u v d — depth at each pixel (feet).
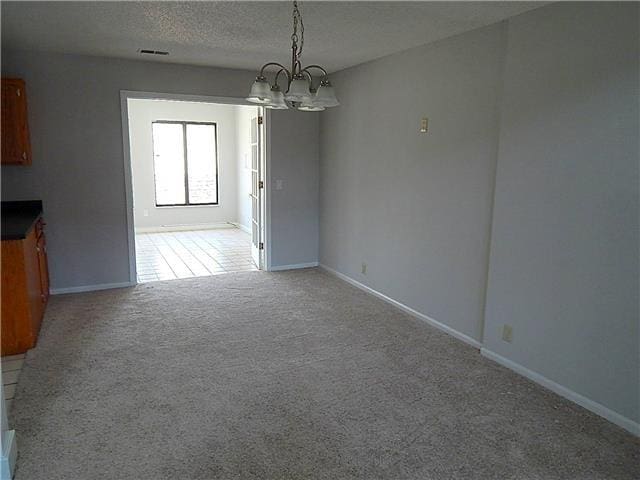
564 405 8.89
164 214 28.25
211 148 29.04
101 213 15.57
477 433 7.97
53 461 7.08
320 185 18.93
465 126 11.40
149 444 7.54
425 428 8.10
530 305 9.78
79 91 14.62
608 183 8.10
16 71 13.83
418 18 10.03
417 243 13.42
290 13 9.70
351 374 10.08
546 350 9.52
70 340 11.62
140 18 10.29
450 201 12.07
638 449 7.59
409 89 13.23
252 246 20.76
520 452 7.47
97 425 8.03
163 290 16.01
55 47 13.33
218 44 12.72
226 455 7.31
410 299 13.91
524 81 9.50
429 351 11.32
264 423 8.20
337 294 15.81
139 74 15.26
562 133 8.81
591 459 7.32
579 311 8.79
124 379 9.68
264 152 17.95
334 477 6.85
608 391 8.38
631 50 7.60
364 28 10.90
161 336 11.99
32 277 11.53
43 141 14.42
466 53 11.20
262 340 11.85
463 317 11.96
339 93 16.85
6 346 10.72
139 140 26.91
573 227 8.76
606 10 7.91
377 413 8.56
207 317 13.44
